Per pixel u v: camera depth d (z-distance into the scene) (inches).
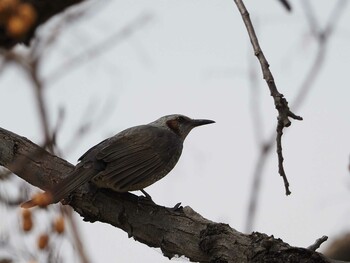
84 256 361.1
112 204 429.1
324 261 362.9
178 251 406.9
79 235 365.7
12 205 379.2
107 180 437.4
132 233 421.7
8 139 448.5
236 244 383.9
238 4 356.5
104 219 432.8
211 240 391.2
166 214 415.2
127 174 452.4
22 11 386.3
